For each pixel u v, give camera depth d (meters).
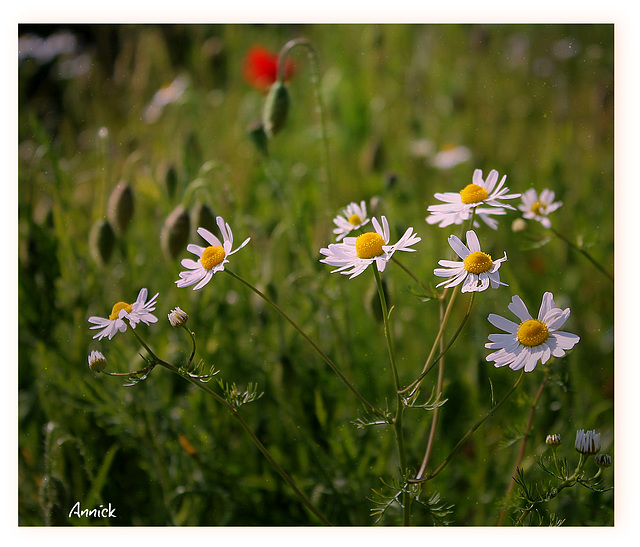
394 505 0.67
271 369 0.74
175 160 1.01
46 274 0.77
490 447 0.72
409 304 0.80
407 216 0.91
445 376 0.75
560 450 0.69
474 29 1.35
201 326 0.74
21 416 0.74
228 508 0.69
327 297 0.73
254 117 1.24
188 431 0.72
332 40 1.40
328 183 0.74
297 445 0.73
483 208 0.60
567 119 1.18
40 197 0.85
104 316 0.77
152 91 1.27
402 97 1.28
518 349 0.57
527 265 0.88
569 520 0.66
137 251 0.86
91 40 1.33
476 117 1.24
